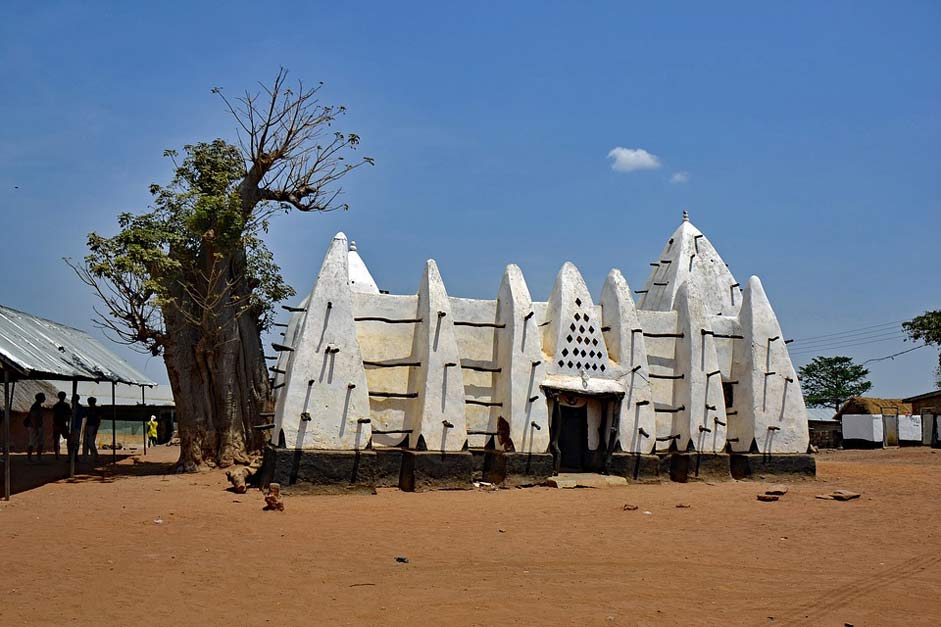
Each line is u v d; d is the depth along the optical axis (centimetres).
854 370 6500
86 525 1295
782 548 1194
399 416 1870
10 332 1844
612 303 2114
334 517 1408
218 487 1789
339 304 1784
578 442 2045
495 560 1078
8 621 777
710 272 2511
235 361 2214
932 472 2333
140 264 2016
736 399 2216
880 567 1073
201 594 887
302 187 2334
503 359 1962
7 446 1580
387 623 788
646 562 1081
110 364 2362
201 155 2311
